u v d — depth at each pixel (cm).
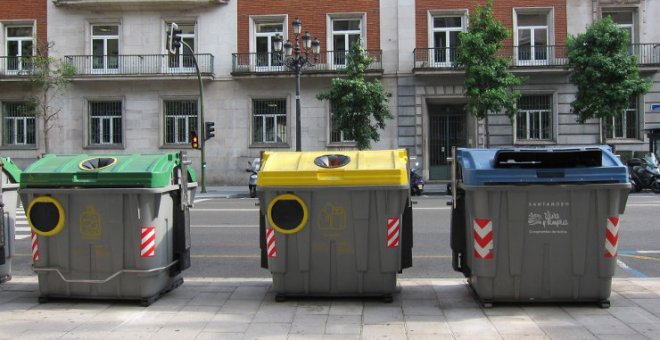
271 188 552
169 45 2122
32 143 2723
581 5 2516
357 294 565
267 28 2672
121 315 531
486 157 562
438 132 2686
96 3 2625
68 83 2609
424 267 809
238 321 509
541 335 463
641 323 493
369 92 2202
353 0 2588
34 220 559
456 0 2541
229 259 885
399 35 2561
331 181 545
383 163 564
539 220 529
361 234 552
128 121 2670
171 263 597
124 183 548
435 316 520
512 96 2202
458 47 2255
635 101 2542
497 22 2181
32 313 539
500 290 539
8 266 651
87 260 562
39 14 2698
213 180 2653
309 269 560
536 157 547
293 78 2583
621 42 2191
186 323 505
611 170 521
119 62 2669
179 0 2603
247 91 2631
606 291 536
